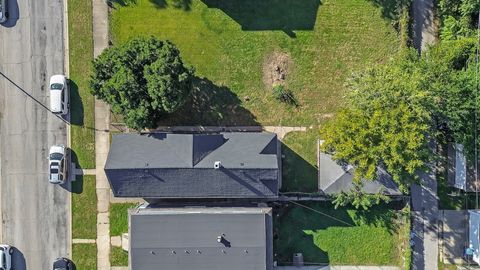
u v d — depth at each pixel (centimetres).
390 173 3781
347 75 4141
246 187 3834
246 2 4134
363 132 3522
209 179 3797
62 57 4150
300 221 4156
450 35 3941
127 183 3803
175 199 4094
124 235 4169
